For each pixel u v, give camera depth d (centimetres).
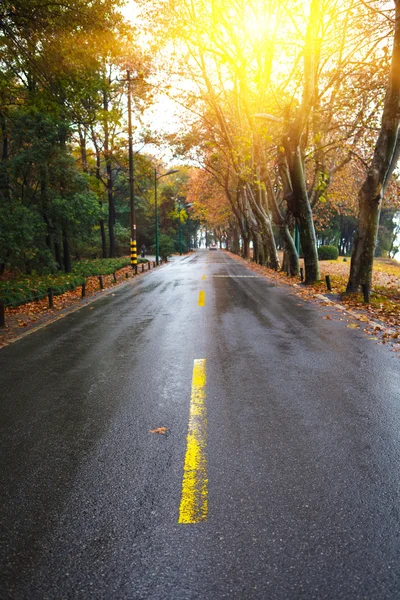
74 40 1206
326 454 383
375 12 1542
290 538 275
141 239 8069
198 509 307
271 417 466
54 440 425
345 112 1948
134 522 295
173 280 2266
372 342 796
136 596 234
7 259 2014
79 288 1914
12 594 237
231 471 357
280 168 1975
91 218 2367
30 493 334
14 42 1251
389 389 550
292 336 859
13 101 1900
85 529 289
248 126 2614
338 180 2848
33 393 563
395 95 1185
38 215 2019
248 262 4441
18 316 1198
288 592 234
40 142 2038
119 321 1084
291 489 329
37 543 277
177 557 261
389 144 1244
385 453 385
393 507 306
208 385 573
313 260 1888
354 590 235
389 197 2277
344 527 285
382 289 1630
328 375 607
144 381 598
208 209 6022
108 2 1172
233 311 1185
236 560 257
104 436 430
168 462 375
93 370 660
